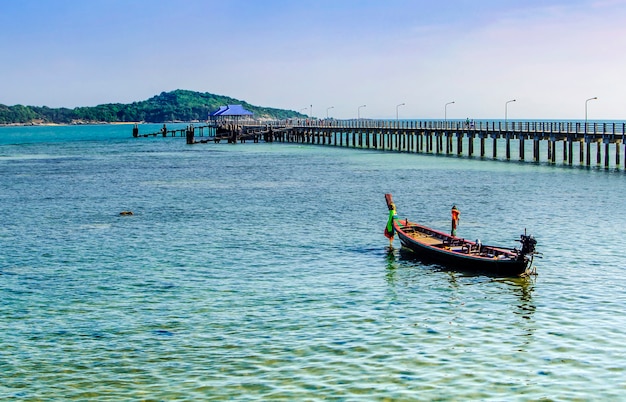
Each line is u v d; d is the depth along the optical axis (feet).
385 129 396.16
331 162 315.58
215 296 90.74
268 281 98.22
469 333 75.97
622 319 79.82
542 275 99.86
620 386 62.49
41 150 453.99
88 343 73.82
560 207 164.25
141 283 97.50
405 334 75.77
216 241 127.54
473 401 59.82
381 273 102.53
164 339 74.79
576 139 264.31
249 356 69.82
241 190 208.85
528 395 60.90
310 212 162.71
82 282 98.27
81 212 165.89
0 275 102.53
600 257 110.42
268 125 509.76
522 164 284.82
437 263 108.27
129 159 353.10
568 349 71.00
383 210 165.37
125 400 60.64
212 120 629.51
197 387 62.90
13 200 189.26
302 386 62.80
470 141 331.36
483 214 156.66
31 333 77.00
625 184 206.80
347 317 81.71
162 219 153.89
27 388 63.16
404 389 62.08
